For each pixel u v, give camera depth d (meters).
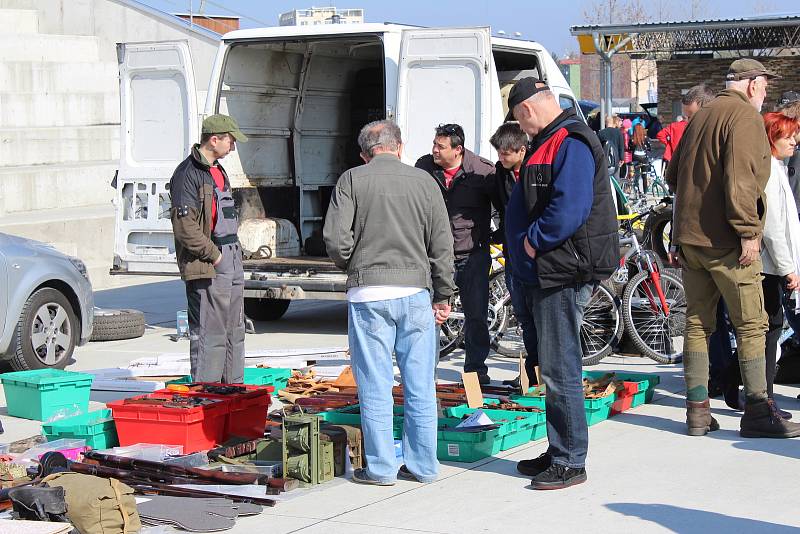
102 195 19.16
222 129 7.60
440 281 6.25
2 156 19.38
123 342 11.45
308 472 6.09
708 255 6.86
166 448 6.41
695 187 6.86
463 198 8.25
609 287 9.62
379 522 5.48
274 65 11.83
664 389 8.60
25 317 9.49
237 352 8.02
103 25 25.02
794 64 35.34
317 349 10.09
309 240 12.23
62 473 5.50
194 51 24.22
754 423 7.01
